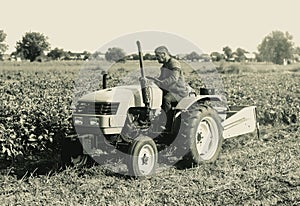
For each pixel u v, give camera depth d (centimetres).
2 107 1182
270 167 871
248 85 2594
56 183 772
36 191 728
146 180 793
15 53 6097
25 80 3008
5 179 796
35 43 6041
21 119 991
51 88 2384
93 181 787
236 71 4562
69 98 1498
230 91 1950
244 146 1083
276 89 2297
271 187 741
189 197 695
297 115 1461
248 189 730
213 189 734
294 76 3722
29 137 973
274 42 8444
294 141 1145
